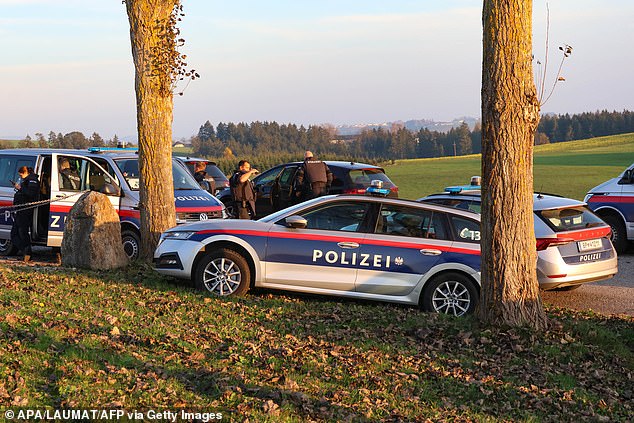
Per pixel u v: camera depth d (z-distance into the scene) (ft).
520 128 28.12
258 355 23.91
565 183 157.48
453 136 483.10
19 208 43.70
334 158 201.16
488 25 27.78
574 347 27.94
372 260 32.73
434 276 32.81
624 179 55.16
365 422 19.29
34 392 18.95
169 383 20.43
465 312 32.53
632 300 38.68
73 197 44.93
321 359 24.16
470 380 23.76
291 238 33.01
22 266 39.22
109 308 29.09
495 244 28.76
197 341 24.94
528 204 28.66
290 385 21.06
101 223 39.52
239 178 49.32
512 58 27.66
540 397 22.91
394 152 475.31
